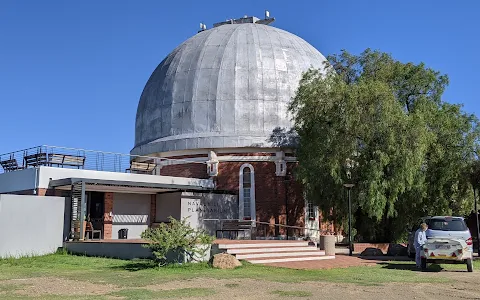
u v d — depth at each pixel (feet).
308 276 48.80
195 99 110.42
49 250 74.08
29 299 34.04
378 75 91.56
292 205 106.52
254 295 36.01
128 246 64.08
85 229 83.15
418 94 91.66
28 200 73.20
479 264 65.67
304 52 120.06
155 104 116.67
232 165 106.83
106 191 91.71
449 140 85.61
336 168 84.64
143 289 38.70
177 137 110.01
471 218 114.42
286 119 109.09
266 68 111.65
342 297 35.35
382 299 34.65
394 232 92.48
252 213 104.83
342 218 91.56
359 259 71.00
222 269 52.70
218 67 111.75
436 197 88.28
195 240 57.31
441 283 44.47
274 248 65.98
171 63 119.14
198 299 34.09
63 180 78.48
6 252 69.97
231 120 107.86
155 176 95.71
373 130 80.89
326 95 86.63
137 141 121.39
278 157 107.24
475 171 83.97
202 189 97.60
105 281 43.60
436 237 61.26
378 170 79.82
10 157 91.76
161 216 97.81
